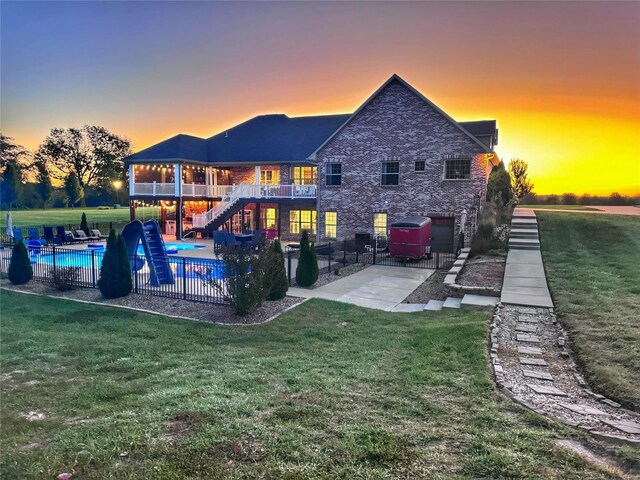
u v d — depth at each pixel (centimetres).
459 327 863
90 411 511
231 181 3419
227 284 1132
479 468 348
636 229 1895
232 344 854
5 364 734
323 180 2684
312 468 351
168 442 403
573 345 732
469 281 1284
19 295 1395
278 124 3478
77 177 8150
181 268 1764
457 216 2339
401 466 353
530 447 385
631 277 1186
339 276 1669
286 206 3025
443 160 2370
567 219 2244
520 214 2508
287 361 714
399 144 2464
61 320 1072
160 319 1080
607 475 337
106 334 945
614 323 820
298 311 1129
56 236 2938
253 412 475
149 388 593
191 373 657
